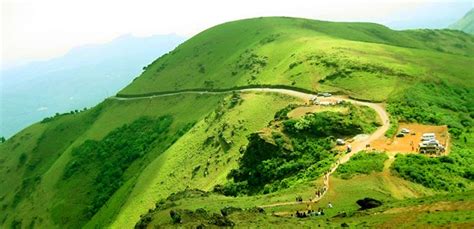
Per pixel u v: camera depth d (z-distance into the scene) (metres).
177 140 187.12
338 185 83.81
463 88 155.88
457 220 48.12
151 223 77.44
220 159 146.38
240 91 187.88
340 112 123.88
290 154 111.00
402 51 192.12
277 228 55.62
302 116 124.69
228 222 60.72
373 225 53.06
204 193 108.75
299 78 171.38
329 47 190.25
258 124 152.62
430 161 92.88
